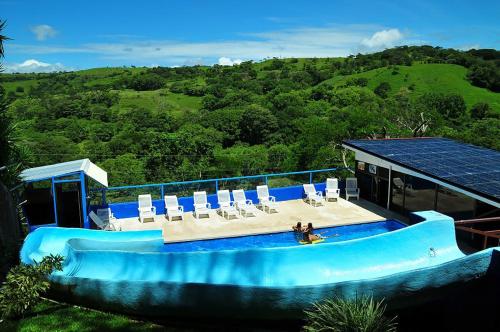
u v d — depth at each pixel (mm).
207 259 9258
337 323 6965
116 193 32438
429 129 38875
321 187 18297
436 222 10930
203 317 8461
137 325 8102
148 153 45562
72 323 7891
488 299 9453
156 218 15227
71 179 12844
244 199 16375
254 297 8016
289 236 13781
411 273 8695
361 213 15609
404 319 9688
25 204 13906
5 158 12164
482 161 14117
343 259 9672
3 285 8445
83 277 8516
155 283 8156
